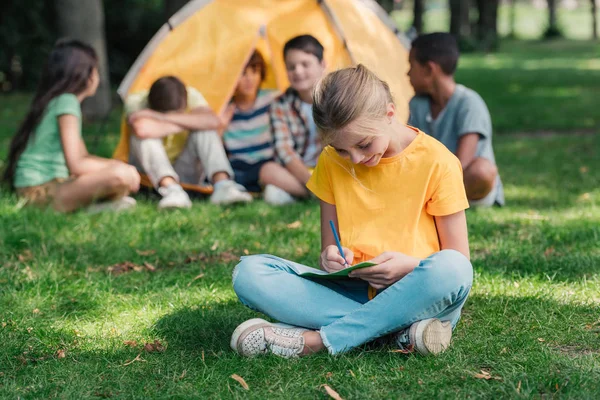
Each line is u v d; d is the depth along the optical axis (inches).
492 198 201.5
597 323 115.6
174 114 207.9
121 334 116.0
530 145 329.4
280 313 105.3
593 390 91.4
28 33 564.7
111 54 595.5
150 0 652.1
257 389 94.8
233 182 207.9
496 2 1255.5
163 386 96.2
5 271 146.5
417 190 105.3
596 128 390.9
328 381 95.9
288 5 238.8
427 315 102.3
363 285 109.0
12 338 114.3
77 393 94.0
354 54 228.5
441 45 190.7
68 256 159.3
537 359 100.8
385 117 96.7
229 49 223.8
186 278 144.6
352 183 108.6
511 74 778.2
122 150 218.4
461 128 193.3
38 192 194.7
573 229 174.2
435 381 94.9
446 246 107.2
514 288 132.9
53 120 197.3
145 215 191.9
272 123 216.2
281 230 179.2
